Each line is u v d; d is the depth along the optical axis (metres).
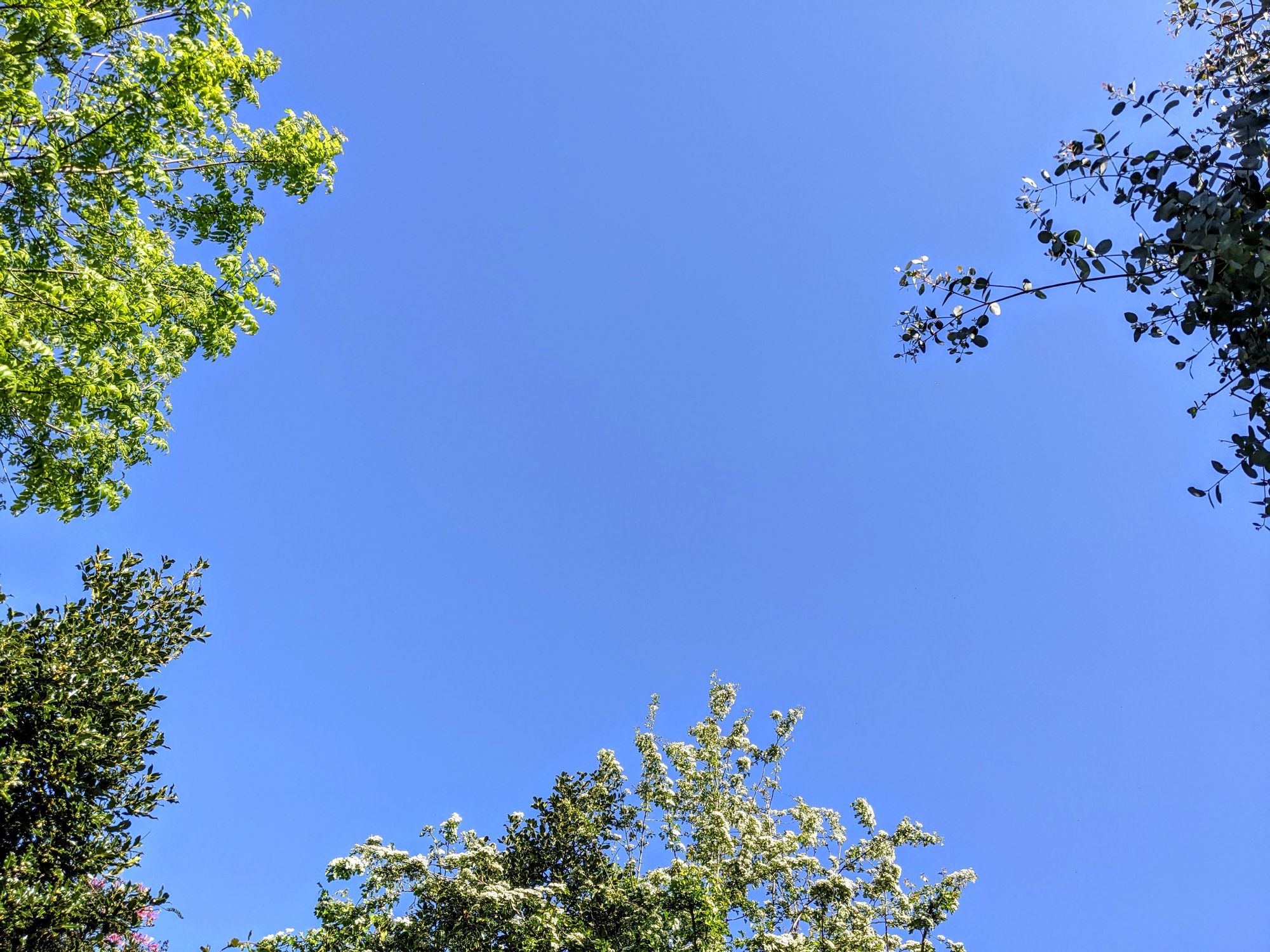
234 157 12.48
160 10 11.16
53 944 7.42
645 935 12.12
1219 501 4.50
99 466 11.34
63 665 7.96
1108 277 4.93
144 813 8.16
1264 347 4.21
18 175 9.70
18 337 9.30
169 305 11.75
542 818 13.66
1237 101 4.68
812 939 13.14
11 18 9.18
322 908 11.38
